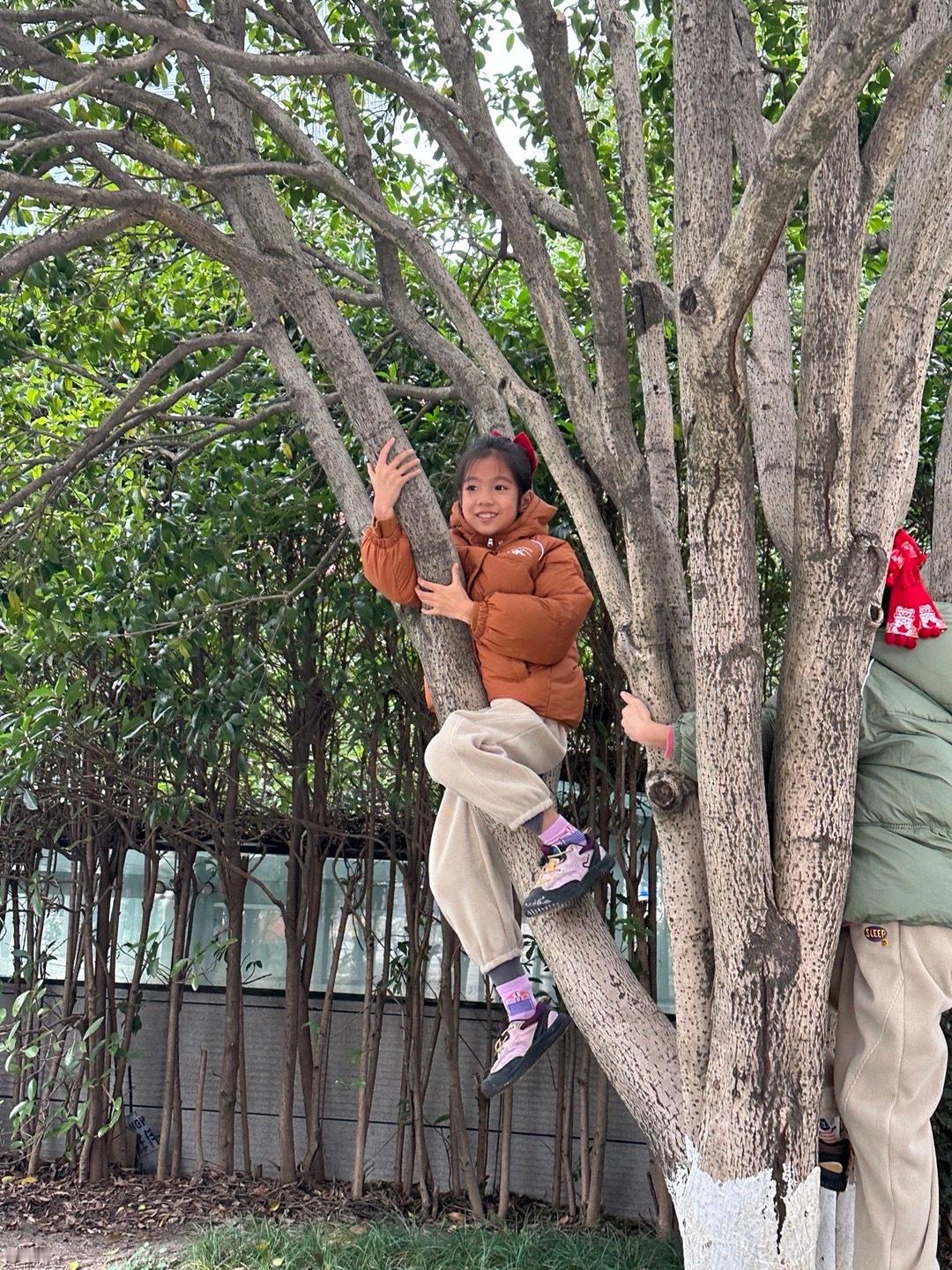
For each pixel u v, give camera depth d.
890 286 2.18
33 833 5.36
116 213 2.80
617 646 2.44
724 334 1.93
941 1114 4.14
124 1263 4.13
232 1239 4.24
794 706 2.14
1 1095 5.59
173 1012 5.28
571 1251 4.16
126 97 3.10
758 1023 2.10
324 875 5.52
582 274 4.73
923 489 4.74
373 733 4.83
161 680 3.98
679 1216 2.20
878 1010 2.19
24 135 3.23
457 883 2.49
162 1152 5.17
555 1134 4.92
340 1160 5.20
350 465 2.82
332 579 4.46
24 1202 4.88
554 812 2.35
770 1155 2.08
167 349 3.93
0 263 2.63
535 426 2.64
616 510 4.65
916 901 2.13
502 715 2.39
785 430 2.86
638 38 4.55
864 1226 2.20
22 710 4.14
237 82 2.89
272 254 2.84
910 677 2.35
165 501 4.41
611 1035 2.30
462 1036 5.17
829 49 1.68
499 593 2.45
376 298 3.47
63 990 5.66
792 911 2.11
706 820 2.14
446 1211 4.78
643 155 2.68
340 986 5.41
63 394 4.64
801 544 2.14
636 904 4.71
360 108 4.72
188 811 4.66
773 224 1.82
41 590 3.99
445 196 4.68
